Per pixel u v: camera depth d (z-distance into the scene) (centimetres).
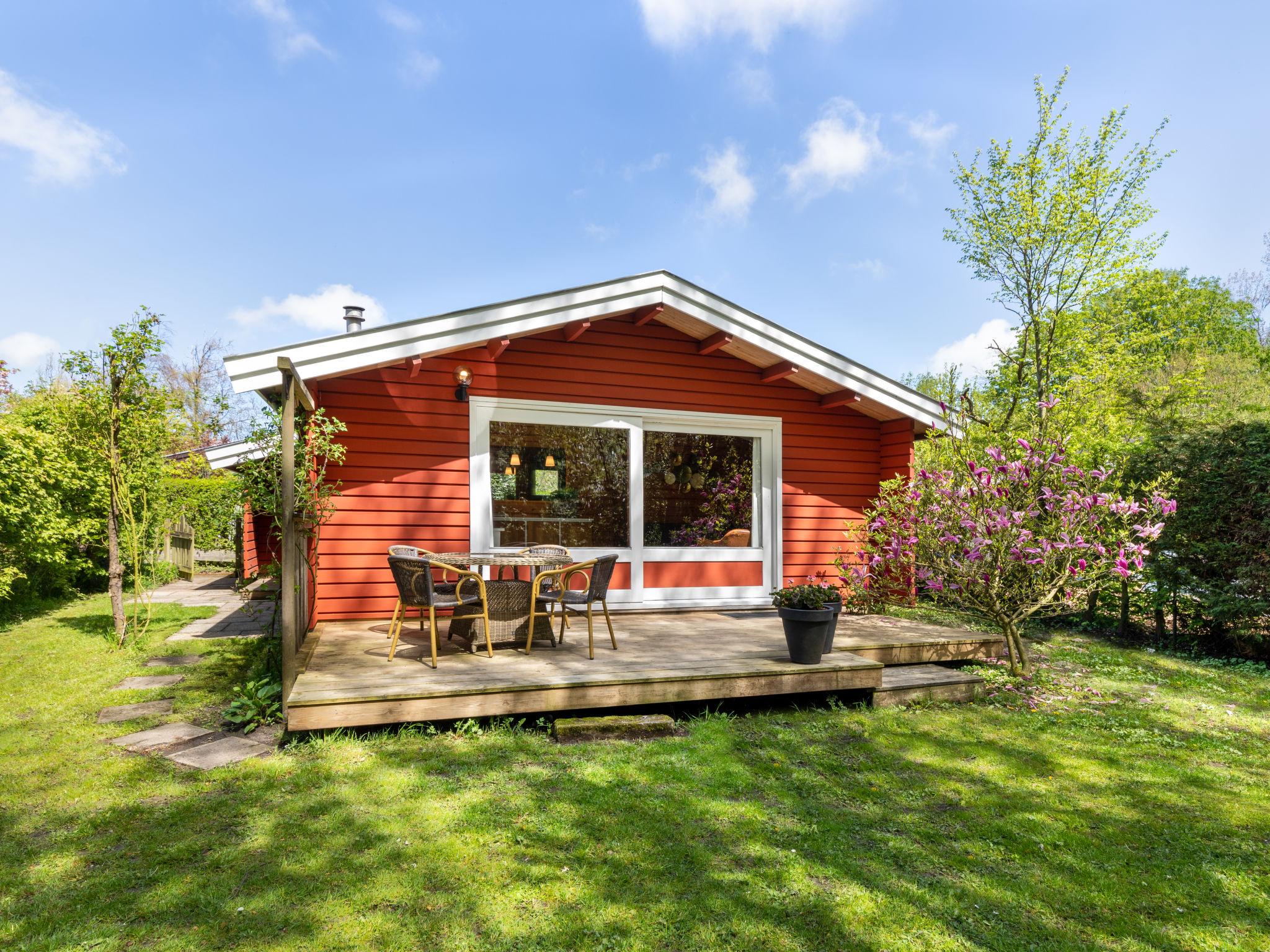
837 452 840
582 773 372
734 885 269
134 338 701
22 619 874
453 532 674
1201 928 253
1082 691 573
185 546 1443
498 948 229
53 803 331
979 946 238
